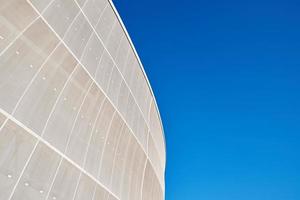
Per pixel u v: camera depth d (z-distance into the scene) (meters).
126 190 28.83
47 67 19.28
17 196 14.08
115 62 32.72
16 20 17.47
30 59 17.78
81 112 22.52
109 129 27.30
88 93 24.30
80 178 20.12
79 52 24.22
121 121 30.83
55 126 18.67
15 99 15.69
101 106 26.42
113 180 26.00
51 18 21.17
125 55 36.75
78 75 23.22
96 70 26.89
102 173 23.97
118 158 28.33
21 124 15.62
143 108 41.22
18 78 16.36
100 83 27.22
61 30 22.11
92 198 21.17
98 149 24.16
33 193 15.18
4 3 16.98
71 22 24.08
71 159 19.64
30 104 16.80
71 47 23.03
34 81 17.66
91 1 29.17
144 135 39.06
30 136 16.03
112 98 29.52
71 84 21.84
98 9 30.66
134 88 38.34
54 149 17.94
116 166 27.44
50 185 16.67
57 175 17.56
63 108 20.08
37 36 19.00
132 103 36.25
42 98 18.05
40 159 16.34
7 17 16.84
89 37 26.94
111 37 32.72
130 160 31.81
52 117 18.58
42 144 16.88
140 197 33.16
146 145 39.19
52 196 16.66
